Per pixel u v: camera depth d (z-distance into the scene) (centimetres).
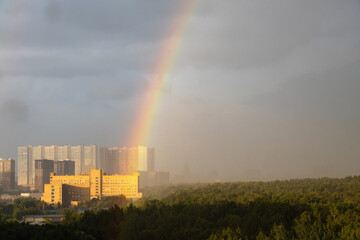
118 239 16525
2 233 12706
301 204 18375
